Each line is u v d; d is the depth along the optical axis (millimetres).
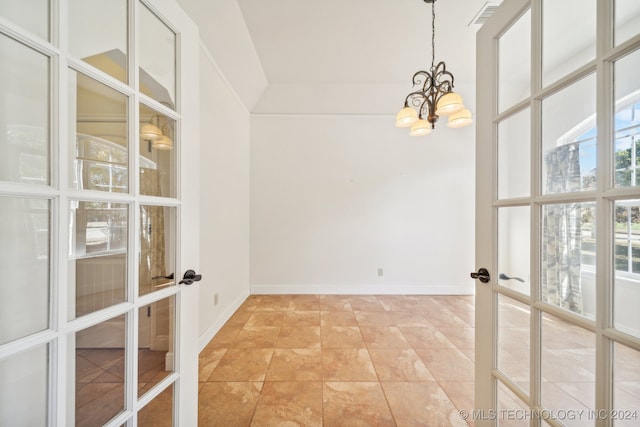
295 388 1509
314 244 3408
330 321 2492
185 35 1028
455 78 2951
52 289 603
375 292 3379
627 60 580
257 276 3387
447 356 1861
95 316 694
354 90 3145
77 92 686
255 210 3398
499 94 938
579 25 668
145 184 884
